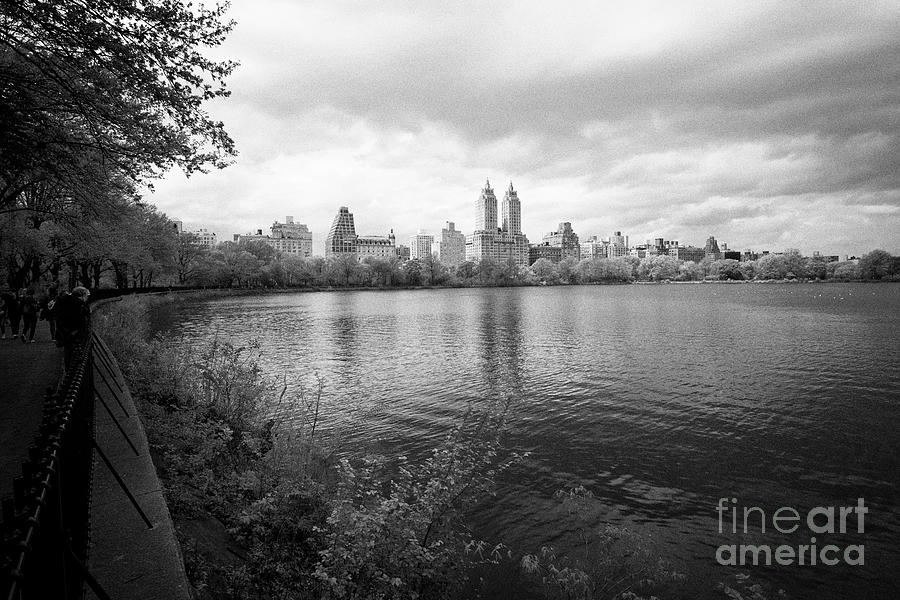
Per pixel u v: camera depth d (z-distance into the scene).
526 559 10.38
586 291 169.25
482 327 56.94
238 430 12.73
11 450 7.88
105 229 29.89
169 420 11.28
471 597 9.85
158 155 12.27
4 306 23.41
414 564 6.72
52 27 9.55
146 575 4.45
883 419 20.73
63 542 3.01
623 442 18.59
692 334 47.62
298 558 7.25
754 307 80.31
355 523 6.62
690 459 17.02
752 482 15.28
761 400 23.88
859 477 15.50
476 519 12.95
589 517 13.09
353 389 26.86
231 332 51.72
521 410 22.59
